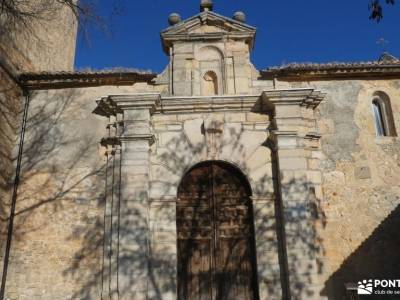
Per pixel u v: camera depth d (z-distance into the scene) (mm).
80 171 10719
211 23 11719
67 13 15047
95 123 11094
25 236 10266
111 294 9516
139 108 10773
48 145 11000
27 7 12203
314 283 9367
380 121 11062
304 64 11109
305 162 10289
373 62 11039
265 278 9672
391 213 10062
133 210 10016
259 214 10148
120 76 11273
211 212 10461
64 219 10352
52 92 11508
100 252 10008
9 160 10805
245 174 10453
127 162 10375
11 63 11172
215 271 10031
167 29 11578
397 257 9727
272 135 10617
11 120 11023
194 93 11180
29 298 9789
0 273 9961
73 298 9727
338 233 9875
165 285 9680
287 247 9617
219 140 10719
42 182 10695
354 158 10492
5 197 10477
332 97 11031
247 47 11570
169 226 10117
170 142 10758
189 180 10695
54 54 14008
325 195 10156
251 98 10828
